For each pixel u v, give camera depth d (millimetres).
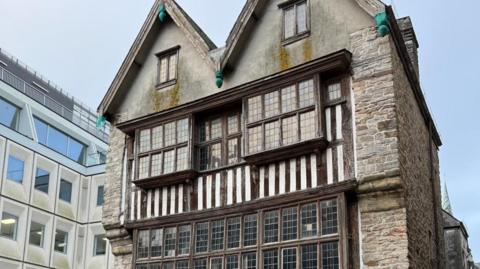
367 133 10695
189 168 12664
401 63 11742
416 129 12539
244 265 11430
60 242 28391
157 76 14523
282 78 11695
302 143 11023
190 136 12961
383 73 10867
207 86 13461
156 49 14781
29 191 26203
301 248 10727
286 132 11430
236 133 12523
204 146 12953
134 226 13391
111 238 13992
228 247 11781
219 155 12648
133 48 14773
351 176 10625
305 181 11109
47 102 30141
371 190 10359
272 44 12648
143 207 13492
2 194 24562
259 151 11586
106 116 15039
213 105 12766
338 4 11945
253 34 13055
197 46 13688
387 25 10969
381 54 11008
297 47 12242
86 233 29359
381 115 10648
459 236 19703
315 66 11289
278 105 11680
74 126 31297
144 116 13836
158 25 14766
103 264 28328
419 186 11914
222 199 12203
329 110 11258
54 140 29797
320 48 11883
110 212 14141
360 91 11023
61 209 28422
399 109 10938
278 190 11414
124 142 14570
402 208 10062
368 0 11203
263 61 12664
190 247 12312
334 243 10359
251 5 12859
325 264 10352
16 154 25906
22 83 28484
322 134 10875
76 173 29891
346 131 10945
